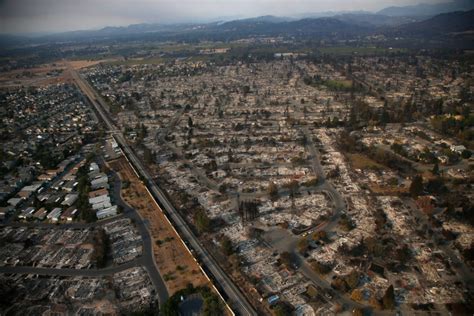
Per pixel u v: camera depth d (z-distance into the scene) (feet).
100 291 310.45
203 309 280.72
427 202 416.87
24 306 296.51
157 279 320.91
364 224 398.42
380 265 330.34
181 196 467.93
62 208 458.91
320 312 279.49
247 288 306.76
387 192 465.47
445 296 290.76
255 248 364.17
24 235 405.18
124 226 411.95
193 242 374.02
